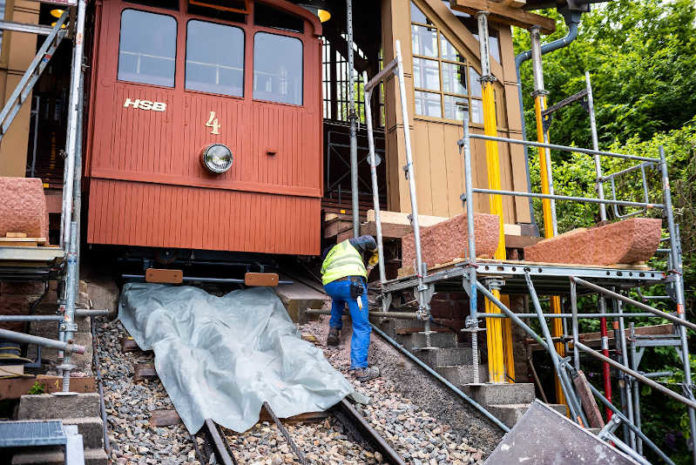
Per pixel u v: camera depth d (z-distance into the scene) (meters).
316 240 8.53
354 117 8.73
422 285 6.73
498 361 6.28
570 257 7.00
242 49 8.63
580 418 5.44
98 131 7.68
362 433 5.63
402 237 7.97
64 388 4.79
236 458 4.89
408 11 9.32
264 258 8.85
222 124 8.27
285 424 5.77
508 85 9.73
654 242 6.36
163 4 8.34
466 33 9.62
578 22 9.97
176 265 9.00
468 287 6.04
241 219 8.18
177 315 7.11
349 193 11.53
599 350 7.76
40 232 4.91
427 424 6.06
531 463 4.27
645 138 15.03
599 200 6.66
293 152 8.59
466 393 6.02
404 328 7.19
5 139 7.25
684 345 6.51
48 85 12.64
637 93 15.70
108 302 7.68
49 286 6.32
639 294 7.21
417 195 8.77
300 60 8.95
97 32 7.95
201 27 8.47
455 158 9.13
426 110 9.18
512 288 7.58
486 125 7.86
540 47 9.77
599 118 16.05
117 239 7.57
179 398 5.78
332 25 12.41
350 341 7.57
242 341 6.99
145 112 7.94
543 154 9.15
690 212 9.68
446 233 6.54
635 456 4.70
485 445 5.66
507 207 9.30
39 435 3.45
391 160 8.99
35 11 7.68
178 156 7.98
